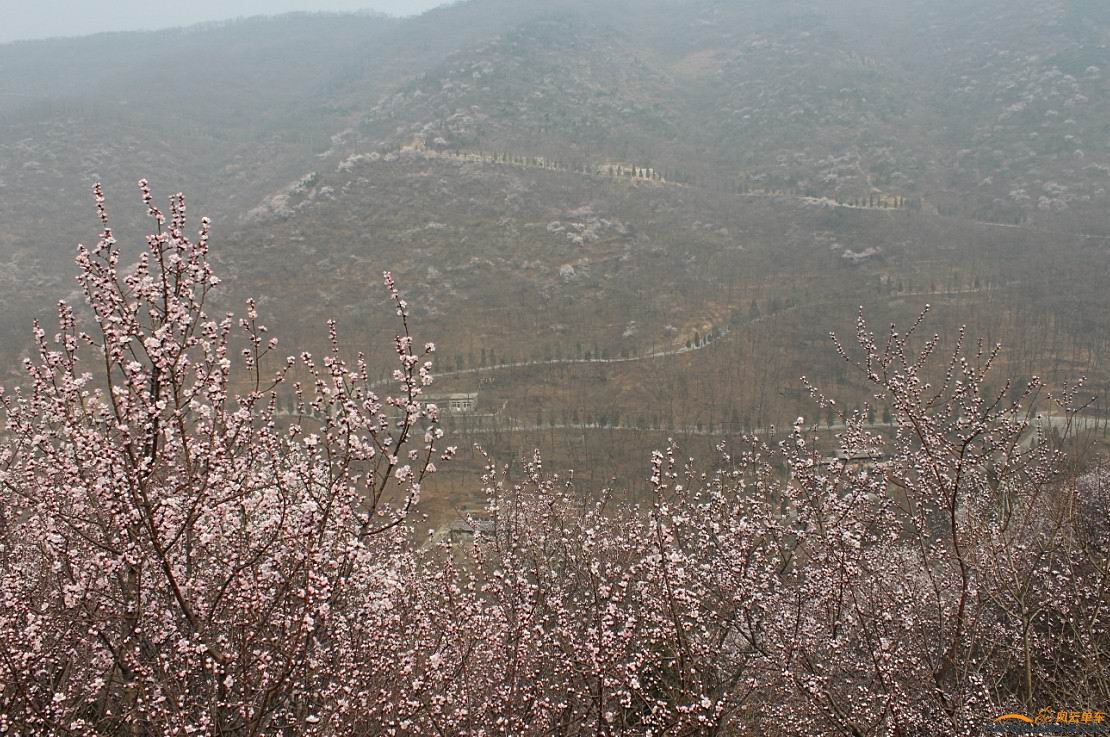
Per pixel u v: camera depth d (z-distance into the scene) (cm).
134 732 732
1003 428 999
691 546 1179
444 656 857
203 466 739
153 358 643
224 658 654
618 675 830
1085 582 1167
